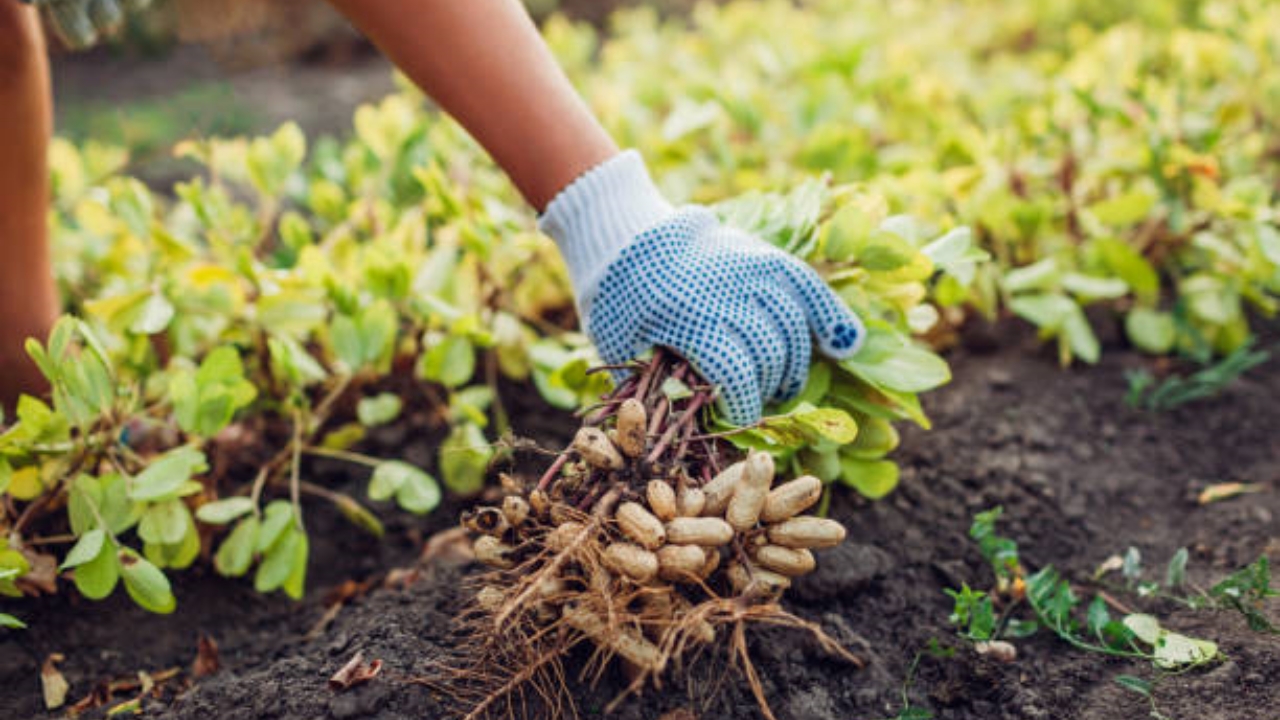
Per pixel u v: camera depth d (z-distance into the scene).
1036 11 2.09
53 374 0.98
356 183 1.39
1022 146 1.40
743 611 0.81
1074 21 2.07
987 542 1.00
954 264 1.03
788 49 1.63
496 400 1.21
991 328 1.31
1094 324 1.31
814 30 1.92
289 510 1.04
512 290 1.24
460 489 1.14
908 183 1.25
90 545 0.95
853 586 0.98
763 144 1.46
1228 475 1.13
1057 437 1.17
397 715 0.89
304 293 1.15
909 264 0.98
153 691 0.99
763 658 0.93
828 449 0.97
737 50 1.91
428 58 0.89
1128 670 0.93
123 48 2.74
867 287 1.01
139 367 1.16
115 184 1.35
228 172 1.34
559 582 0.84
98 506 0.98
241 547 1.03
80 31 1.06
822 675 0.94
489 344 1.14
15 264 1.07
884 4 2.13
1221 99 1.41
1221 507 1.09
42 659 1.01
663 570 0.82
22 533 1.07
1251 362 1.19
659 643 0.85
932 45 1.87
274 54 2.69
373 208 1.32
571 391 1.09
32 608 1.03
